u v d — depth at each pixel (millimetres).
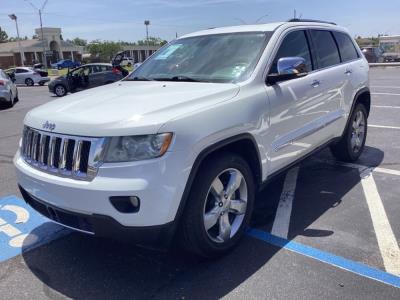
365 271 3361
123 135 2957
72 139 3133
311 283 3227
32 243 4035
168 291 3209
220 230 3564
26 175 3443
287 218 4430
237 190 3742
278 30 4461
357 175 5734
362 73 6121
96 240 4055
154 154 2959
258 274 3379
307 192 5164
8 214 4750
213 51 4461
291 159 4445
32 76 33156
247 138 3639
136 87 4082
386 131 8461
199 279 3348
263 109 3828
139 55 94250
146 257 3711
